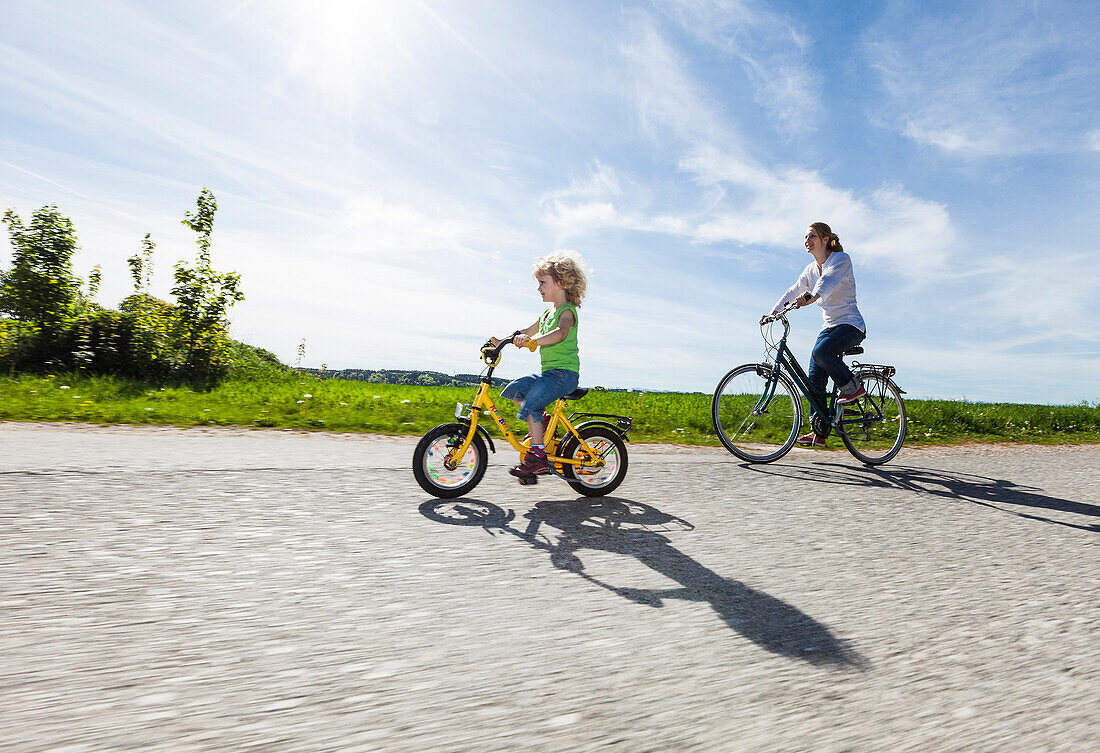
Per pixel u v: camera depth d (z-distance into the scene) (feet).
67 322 40.27
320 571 8.06
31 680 5.13
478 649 6.18
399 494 12.29
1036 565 10.02
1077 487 16.88
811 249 19.60
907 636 7.04
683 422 28.37
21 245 39.81
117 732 4.50
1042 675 6.22
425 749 4.48
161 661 5.58
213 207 43.32
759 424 19.48
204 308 43.68
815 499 13.98
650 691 5.51
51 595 6.81
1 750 4.20
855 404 19.42
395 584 7.79
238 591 7.27
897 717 5.27
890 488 15.64
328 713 4.90
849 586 8.63
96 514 9.61
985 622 7.57
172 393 31.76
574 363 13.44
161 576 7.55
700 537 10.64
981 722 5.26
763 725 5.04
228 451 15.51
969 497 15.03
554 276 13.51
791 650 6.53
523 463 12.78
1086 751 4.87
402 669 5.69
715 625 7.09
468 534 10.05
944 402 40.63
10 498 10.03
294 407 27.32
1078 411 41.52
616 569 8.84
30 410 20.86
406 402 28.43
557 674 5.75
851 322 18.94
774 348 19.57
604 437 13.35
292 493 11.69
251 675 5.43
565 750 4.56
